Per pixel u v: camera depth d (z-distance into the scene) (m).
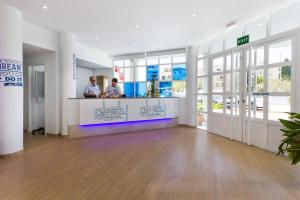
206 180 3.22
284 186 3.01
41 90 7.54
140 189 2.92
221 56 6.66
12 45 4.42
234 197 2.70
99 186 3.01
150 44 8.01
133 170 3.63
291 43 4.43
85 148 5.09
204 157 4.37
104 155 4.50
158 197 2.70
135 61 10.06
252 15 5.09
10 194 2.76
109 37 6.99
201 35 6.80
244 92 5.71
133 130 7.41
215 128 7.01
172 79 9.26
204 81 7.88
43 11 4.77
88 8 4.64
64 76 6.41
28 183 3.09
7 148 4.37
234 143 5.67
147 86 9.82
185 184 3.08
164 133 7.13
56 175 3.40
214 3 4.43
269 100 4.94
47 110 6.67
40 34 5.89
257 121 5.25
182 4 4.48
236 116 6.00
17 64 4.53
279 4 4.48
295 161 2.83
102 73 10.62
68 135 6.20
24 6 4.48
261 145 5.12
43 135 6.62
